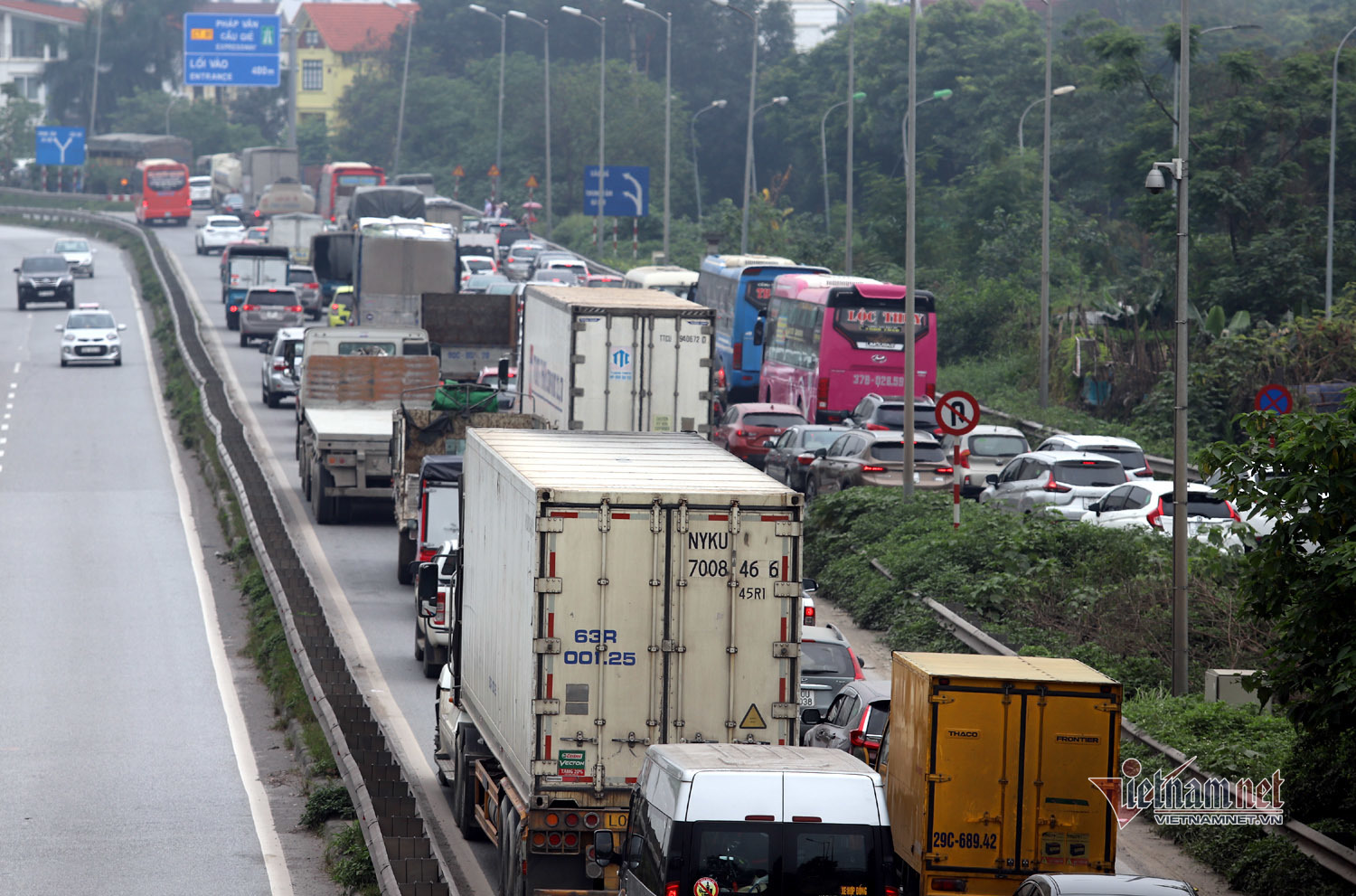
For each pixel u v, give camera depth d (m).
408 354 150.00
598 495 50.19
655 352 114.12
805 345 168.50
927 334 162.50
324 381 143.50
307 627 89.56
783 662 51.19
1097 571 94.56
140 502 145.75
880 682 65.12
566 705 50.22
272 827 64.81
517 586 53.00
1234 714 70.25
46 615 105.00
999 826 48.91
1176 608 77.50
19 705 84.19
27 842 62.53
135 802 68.12
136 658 94.56
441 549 96.25
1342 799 57.66
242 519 131.00
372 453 131.62
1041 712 49.06
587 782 50.22
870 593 102.81
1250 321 188.88
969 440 139.25
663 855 43.06
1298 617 52.72
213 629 102.06
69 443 177.25
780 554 51.12
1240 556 88.81
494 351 170.25
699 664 50.75
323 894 56.72
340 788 65.94
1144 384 176.88
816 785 42.97
